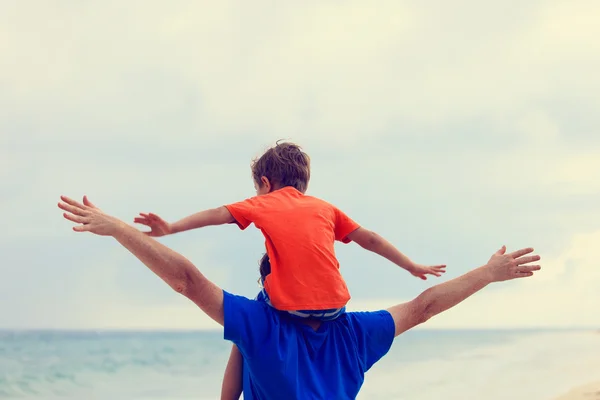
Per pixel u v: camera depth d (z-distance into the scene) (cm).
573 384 1128
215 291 364
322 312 377
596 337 1786
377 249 422
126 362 1666
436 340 1755
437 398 1104
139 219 358
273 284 377
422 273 425
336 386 371
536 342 1691
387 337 400
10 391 1432
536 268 412
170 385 1428
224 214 387
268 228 385
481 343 1695
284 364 360
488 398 1085
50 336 2006
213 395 1330
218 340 1916
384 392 1158
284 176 428
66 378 1520
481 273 411
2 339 1972
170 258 353
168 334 1992
